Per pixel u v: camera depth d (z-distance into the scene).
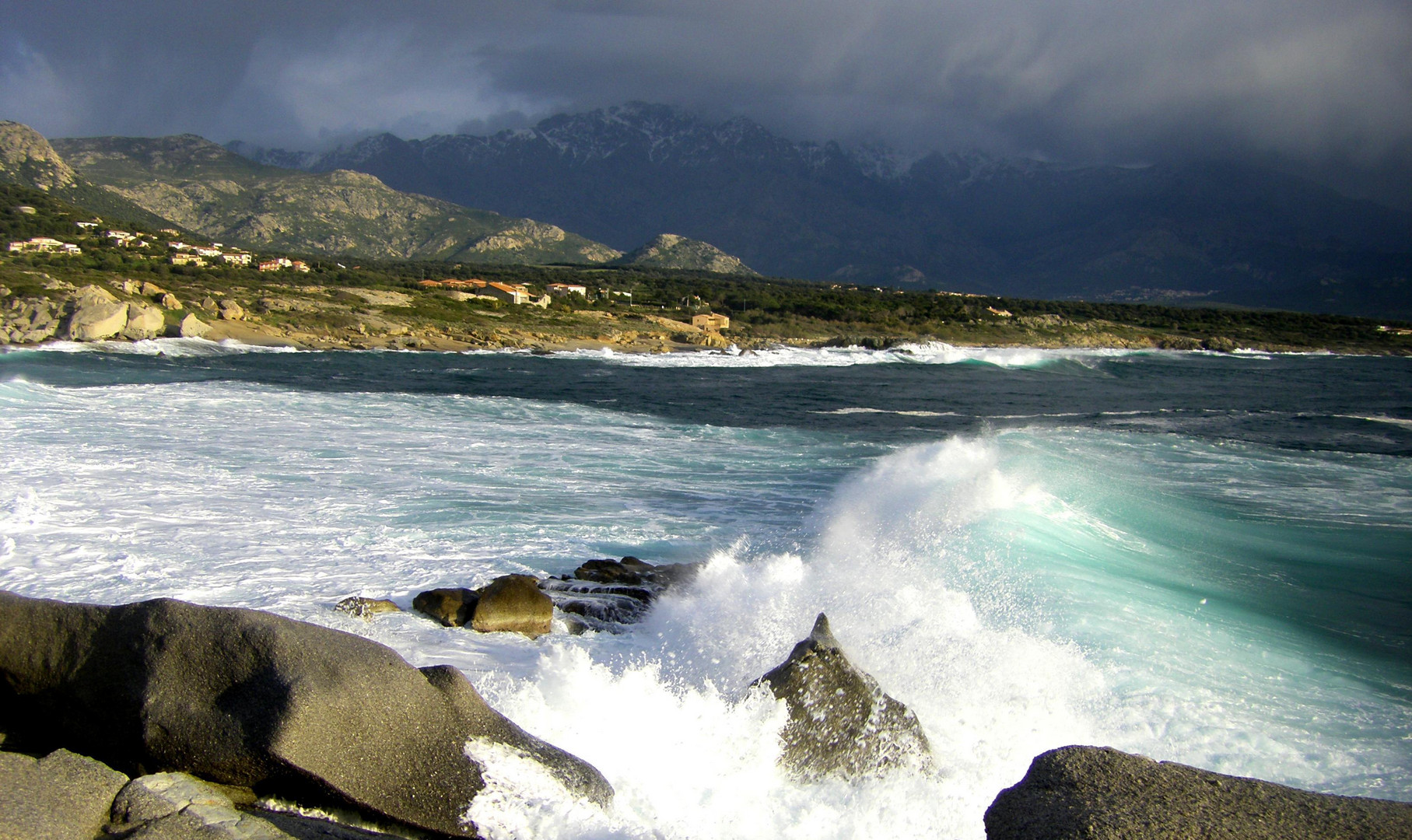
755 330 99.69
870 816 5.04
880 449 23.17
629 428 26.33
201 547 10.60
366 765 4.46
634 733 5.66
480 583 9.73
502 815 4.48
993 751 5.97
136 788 4.10
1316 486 18.64
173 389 30.06
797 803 5.11
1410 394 52.97
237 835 3.90
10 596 4.89
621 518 13.63
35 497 12.61
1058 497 15.37
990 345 101.81
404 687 4.77
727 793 5.15
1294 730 6.73
